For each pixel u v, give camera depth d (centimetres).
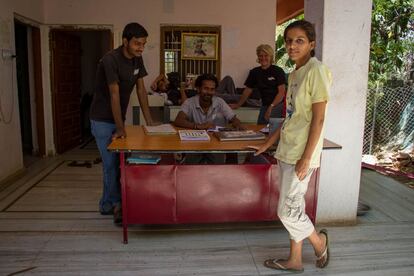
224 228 329
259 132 318
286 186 241
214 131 334
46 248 291
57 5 594
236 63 623
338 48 318
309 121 230
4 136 453
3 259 274
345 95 324
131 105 555
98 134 331
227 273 259
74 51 700
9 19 471
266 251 290
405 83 659
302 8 754
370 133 603
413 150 608
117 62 306
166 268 265
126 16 603
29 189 439
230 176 296
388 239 313
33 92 607
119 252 286
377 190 443
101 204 358
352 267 269
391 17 664
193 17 610
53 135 625
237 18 614
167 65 622
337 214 340
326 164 330
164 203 294
